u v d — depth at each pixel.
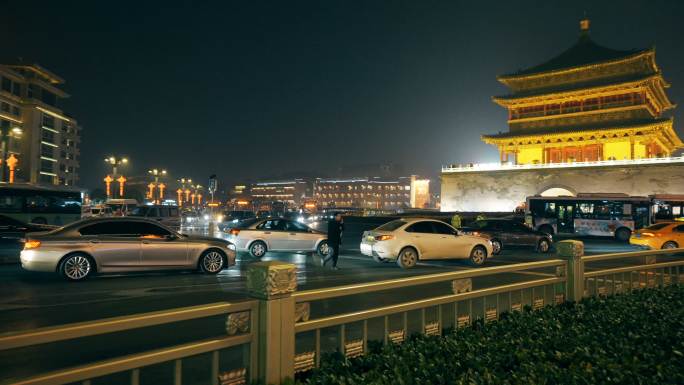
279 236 18.59
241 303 3.51
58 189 27.89
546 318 6.03
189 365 5.83
